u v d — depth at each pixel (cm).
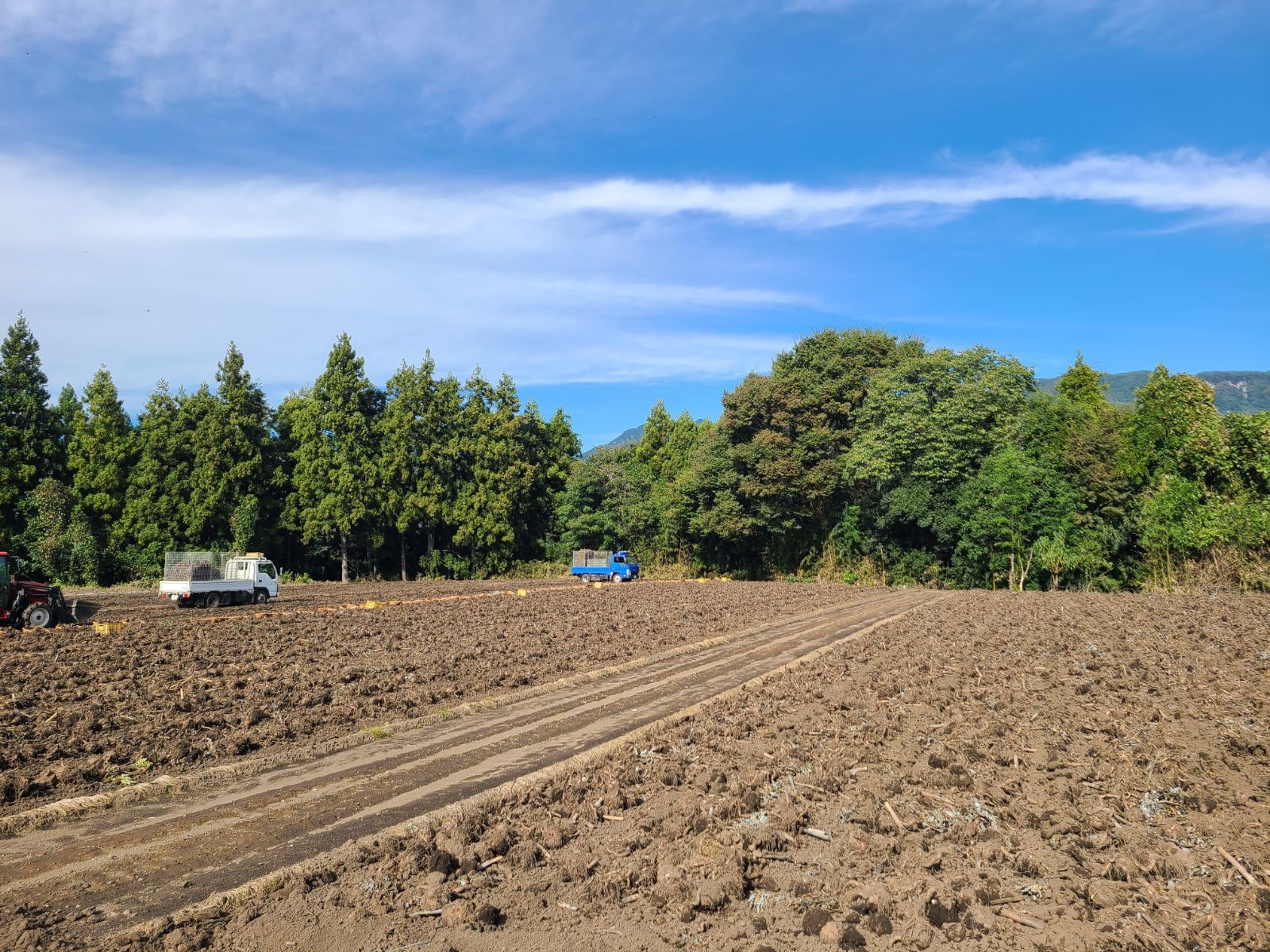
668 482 7081
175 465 5556
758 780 1040
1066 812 916
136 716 1436
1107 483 4566
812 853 831
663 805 977
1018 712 1410
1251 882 733
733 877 746
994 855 812
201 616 3200
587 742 1310
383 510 6097
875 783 1032
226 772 1139
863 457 5281
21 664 1966
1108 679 1675
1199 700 1480
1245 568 4084
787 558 6150
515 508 6850
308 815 979
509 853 849
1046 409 5084
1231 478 4397
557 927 690
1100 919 684
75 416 5809
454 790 1068
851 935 648
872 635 2566
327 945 662
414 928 689
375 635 2592
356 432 6094
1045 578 4866
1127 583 4600
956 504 5044
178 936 666
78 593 4456
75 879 796
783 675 1881
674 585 5525
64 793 1050
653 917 705
